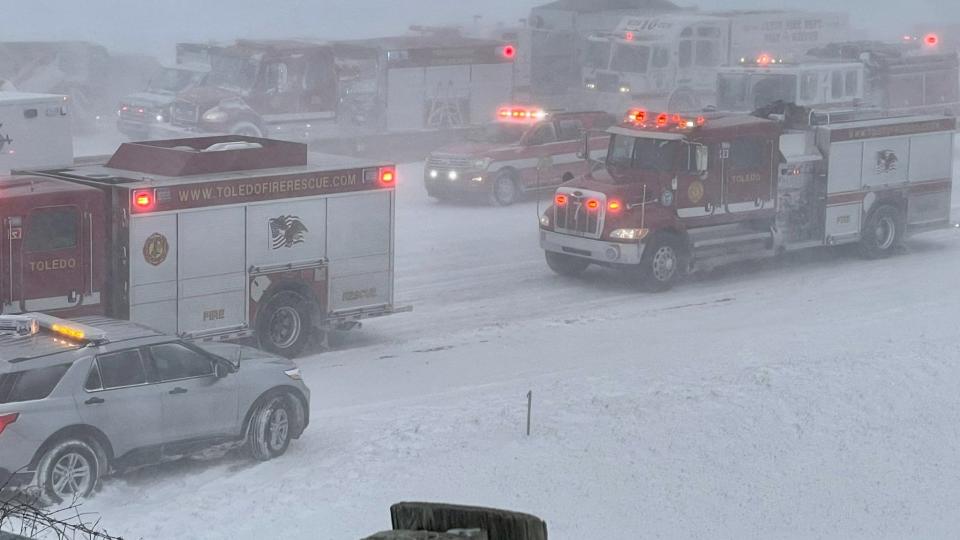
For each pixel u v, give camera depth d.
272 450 20.55
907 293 33.97
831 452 19.88
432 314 32.44
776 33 72.62
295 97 56.62
